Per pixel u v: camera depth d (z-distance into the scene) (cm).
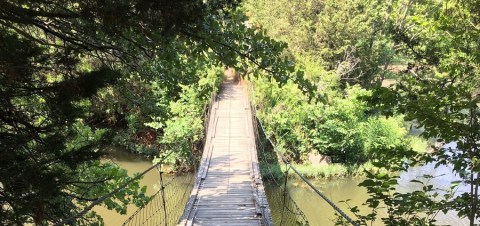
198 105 1438
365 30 1844
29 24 388
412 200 325
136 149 1547
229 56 444
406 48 664
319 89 1427
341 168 1434
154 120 1480
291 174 1406
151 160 1526
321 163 1515
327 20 1802
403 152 343
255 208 720
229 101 1562
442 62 441
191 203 738
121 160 1516
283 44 443
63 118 370
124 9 347
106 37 485
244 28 440
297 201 1242
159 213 1022
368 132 1499
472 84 376
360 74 1884
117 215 1066
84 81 354
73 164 389
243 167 980
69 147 538
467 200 322
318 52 1847
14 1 350
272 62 443
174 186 1316
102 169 579
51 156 392
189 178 1378
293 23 1945
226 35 432
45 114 443
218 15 446
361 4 1883
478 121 325
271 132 1557
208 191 820
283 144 1542
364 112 1606
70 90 350
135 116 1497
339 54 1895
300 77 448
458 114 320
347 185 1375
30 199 350
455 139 319
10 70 324
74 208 505
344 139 1502
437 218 911
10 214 349
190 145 1416
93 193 559
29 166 349
